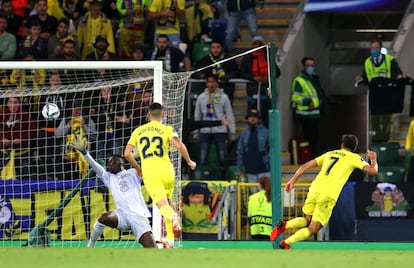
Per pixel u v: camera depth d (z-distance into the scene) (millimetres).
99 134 51875
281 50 62438
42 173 51719
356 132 68125
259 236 51406
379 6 63375
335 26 69562
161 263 30625
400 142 61625
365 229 52781
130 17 62031
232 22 62125
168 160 41281
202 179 56906
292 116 62000
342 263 30250
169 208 40500
